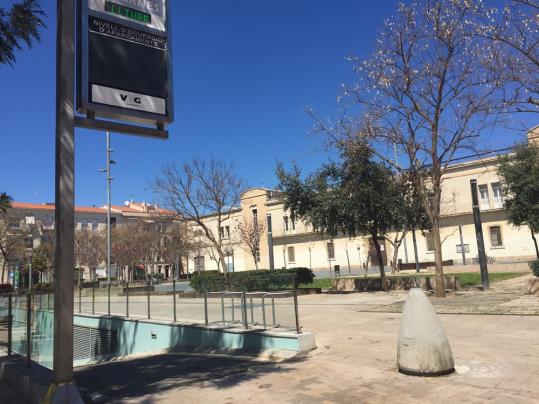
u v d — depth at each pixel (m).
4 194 9.30
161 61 6.98
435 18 15.48
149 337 15.02
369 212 20.59
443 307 13.40
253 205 62.03
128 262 55.03
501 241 44.22
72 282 6.00
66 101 6.15
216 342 11.74
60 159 6.04
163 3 7.13
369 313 13.58
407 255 49.75
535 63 12.12
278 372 7.72
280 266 59.19
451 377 6.56
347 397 6.05
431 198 20.64
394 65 16.55
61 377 5.84
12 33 7.23
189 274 65.88
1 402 7.36
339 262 55.22
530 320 10.45
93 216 85.81
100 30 6.43
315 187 22.00
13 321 11.86
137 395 7.13
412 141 17.09
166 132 7.06
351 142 18.72
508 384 6.07
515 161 28.50
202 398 6.59
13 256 51.28
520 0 12.02
